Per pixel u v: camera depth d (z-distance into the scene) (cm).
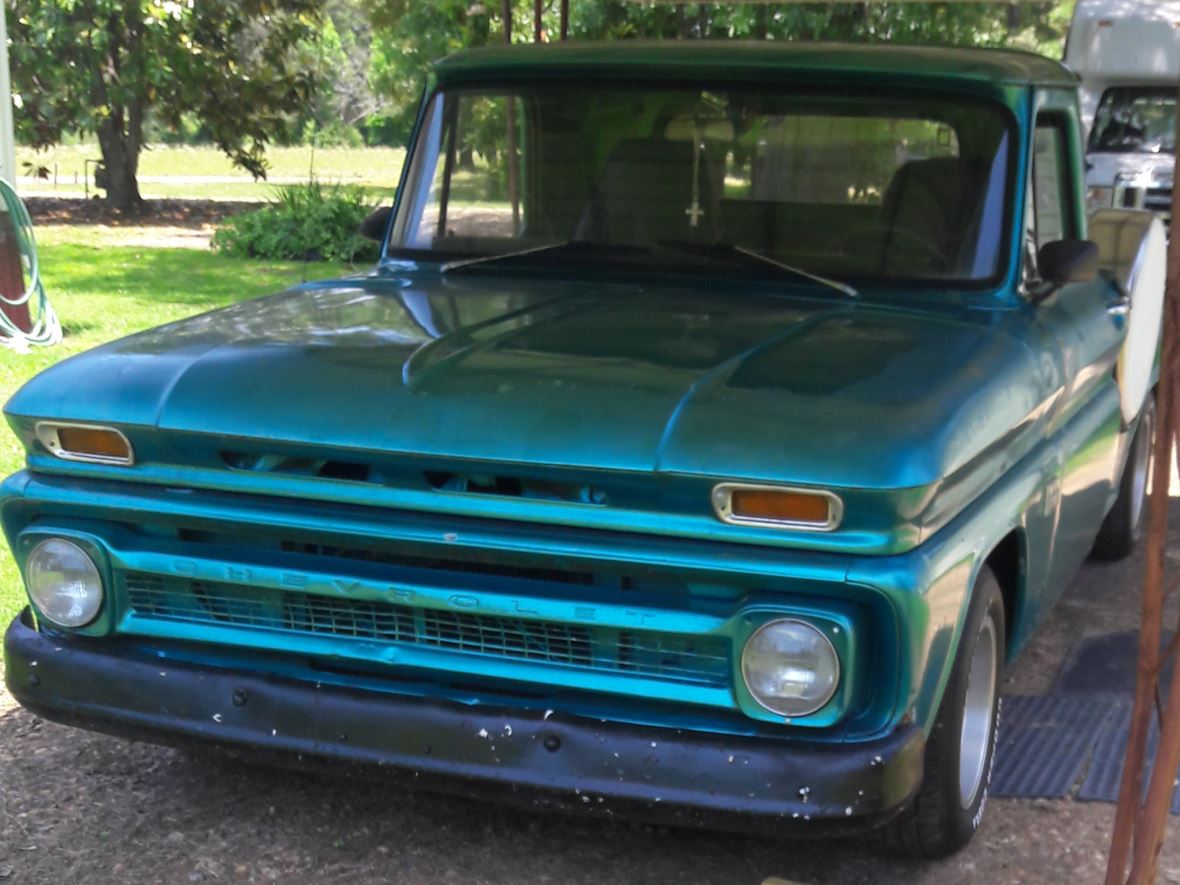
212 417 336
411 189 483
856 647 303
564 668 323
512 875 369
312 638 340
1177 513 743
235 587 345
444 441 318
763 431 305
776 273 432
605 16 1720
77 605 354
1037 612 432
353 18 5284
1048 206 462
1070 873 374
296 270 1666
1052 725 471
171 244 1959
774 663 304
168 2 2225
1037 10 1802
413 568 331
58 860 369
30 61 2272
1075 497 451
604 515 313
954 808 357
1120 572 652
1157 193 1542
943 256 422
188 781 417
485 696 330
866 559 300
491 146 469
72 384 355
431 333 372
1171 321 238
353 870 369
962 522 334
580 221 457
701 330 373
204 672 346
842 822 305
